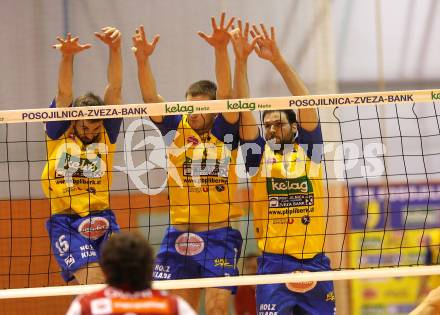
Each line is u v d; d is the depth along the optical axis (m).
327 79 29.06
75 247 17.86
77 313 9.93
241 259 27.23
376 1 29.64
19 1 28.75
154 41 18.61
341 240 28.02
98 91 28.38
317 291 17.48
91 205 18.20
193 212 17.95
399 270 16.81
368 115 28.81
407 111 29.11
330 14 29.34
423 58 29.69
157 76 28.69
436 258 28.42
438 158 29.25
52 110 16.91
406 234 28.97
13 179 27.81
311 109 17.95
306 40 29.16
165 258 18.05
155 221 27.81
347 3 29.56
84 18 28.72
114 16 28.80
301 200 17.78
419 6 29.84
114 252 10.25
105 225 18.23
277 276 16.58
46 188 18.44
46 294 16.39
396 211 28.62
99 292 10.16
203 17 29.02
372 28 29.56
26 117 16.88
